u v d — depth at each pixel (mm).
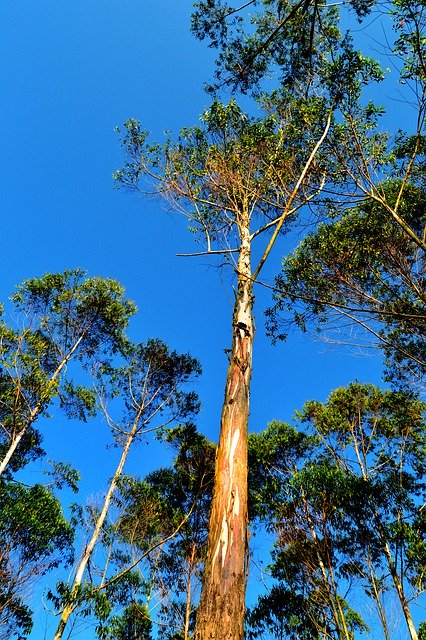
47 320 14320
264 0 8398
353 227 7586
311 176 7637
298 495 10266
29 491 11883
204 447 13414
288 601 10023
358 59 6832
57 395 12570
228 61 8859
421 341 7715
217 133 9625
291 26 8188
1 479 11789
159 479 13703
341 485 10023
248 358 5422
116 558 11328
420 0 5199
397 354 8094
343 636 8359
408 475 11102
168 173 9234
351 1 6426
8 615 9898
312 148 7648
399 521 9508
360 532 9586
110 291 15430
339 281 7215
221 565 3336
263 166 8672
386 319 7035
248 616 10125
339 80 7039
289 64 8352
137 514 12156
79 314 14945
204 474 12750
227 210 9102
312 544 9688
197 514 12477
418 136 6031
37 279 14438
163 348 15203
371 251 7047
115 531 11617
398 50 5520
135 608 10812
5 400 12164
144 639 10516
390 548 9203
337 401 13438
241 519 3682
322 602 9297
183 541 11938
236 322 5863
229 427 4531
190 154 9578
